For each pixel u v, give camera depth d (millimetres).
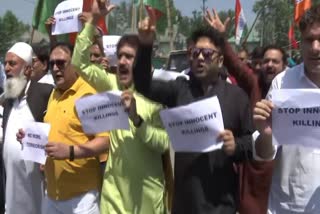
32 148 5250
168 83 4441
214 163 4180
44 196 5621
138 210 4688
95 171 5211
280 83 4090
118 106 4547
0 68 9375
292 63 12688
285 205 4102
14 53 5734
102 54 6504
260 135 3875
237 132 4238
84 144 5008
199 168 4191
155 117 4582
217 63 4266
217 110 4000
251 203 4172
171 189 4801
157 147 4562
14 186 5805
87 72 5004
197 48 4227
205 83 4289
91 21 5031
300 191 4039
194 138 4074
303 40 3818
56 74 5258
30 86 5785
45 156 5188
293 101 3744
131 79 4777
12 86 5715
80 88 5258
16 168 5766
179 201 4270
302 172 4020
